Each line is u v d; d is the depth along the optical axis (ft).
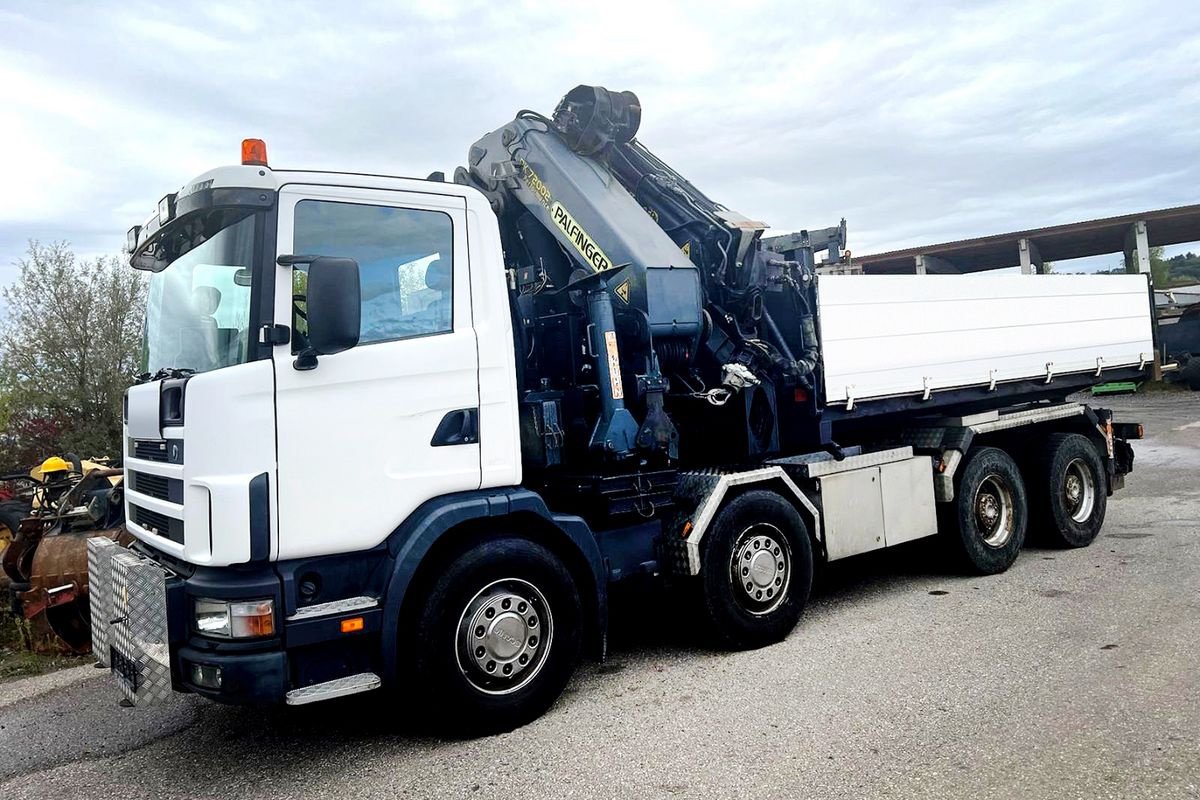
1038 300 26.81
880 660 17.39
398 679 14.19
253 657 12.74
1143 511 32.50
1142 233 90.33
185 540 13.08
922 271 102.22
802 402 21.17
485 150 21.70
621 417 17.53
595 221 19.13
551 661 15.46
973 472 24.25
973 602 21.44
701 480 18.66
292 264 13.53
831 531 20.98
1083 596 21.24
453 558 14.60
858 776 12.35
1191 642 17.15
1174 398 79.92
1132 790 11.51
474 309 15.48
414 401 14.52
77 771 14.74
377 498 14.06
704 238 21.54
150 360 16.58
